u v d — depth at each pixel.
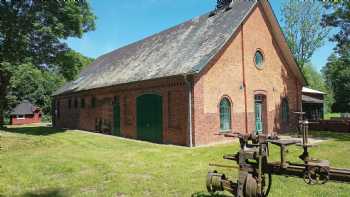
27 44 24.77
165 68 18.86
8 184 8.68
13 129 31.30
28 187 8.37
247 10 19.19
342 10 23.50
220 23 20.03
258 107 20.58
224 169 10.15
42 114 58.25
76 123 31.23
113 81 23.56
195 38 20.52
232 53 18.62
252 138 6.39
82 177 9.35
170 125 17.70
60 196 7.52
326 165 5.80
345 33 24.55
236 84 18.75
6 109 53.25
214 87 17.41
